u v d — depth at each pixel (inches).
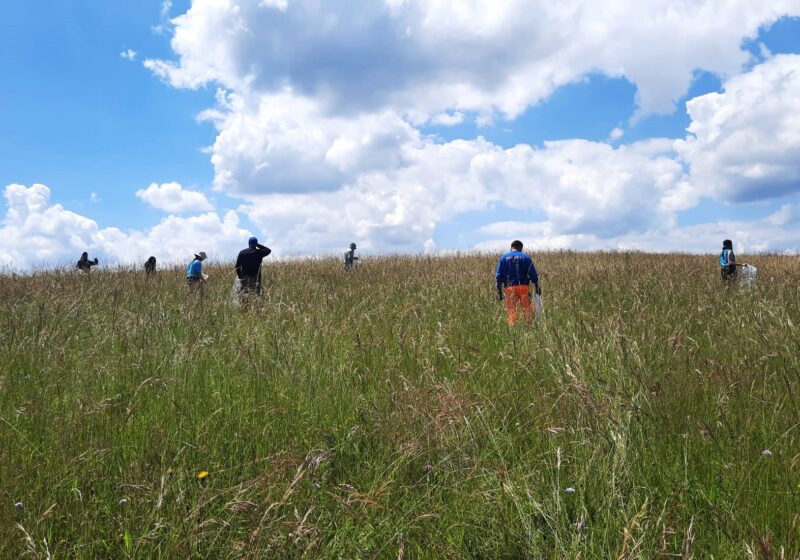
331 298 382.3
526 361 215.2
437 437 153.2
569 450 150.8
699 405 172.6
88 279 563.8
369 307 368.5
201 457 154.1
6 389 205.0
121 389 205.9
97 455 149.4
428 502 129.0
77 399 185.9
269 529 113.9
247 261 452.8
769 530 111.2
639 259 803.4
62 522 124.1
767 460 137.9
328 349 245.3
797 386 179.9
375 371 225.5
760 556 99.5
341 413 183.8
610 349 202.1
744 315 273.4
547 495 127.4
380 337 271.1
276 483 130.8
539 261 792.9
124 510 126.7
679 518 118.3
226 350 249.0
